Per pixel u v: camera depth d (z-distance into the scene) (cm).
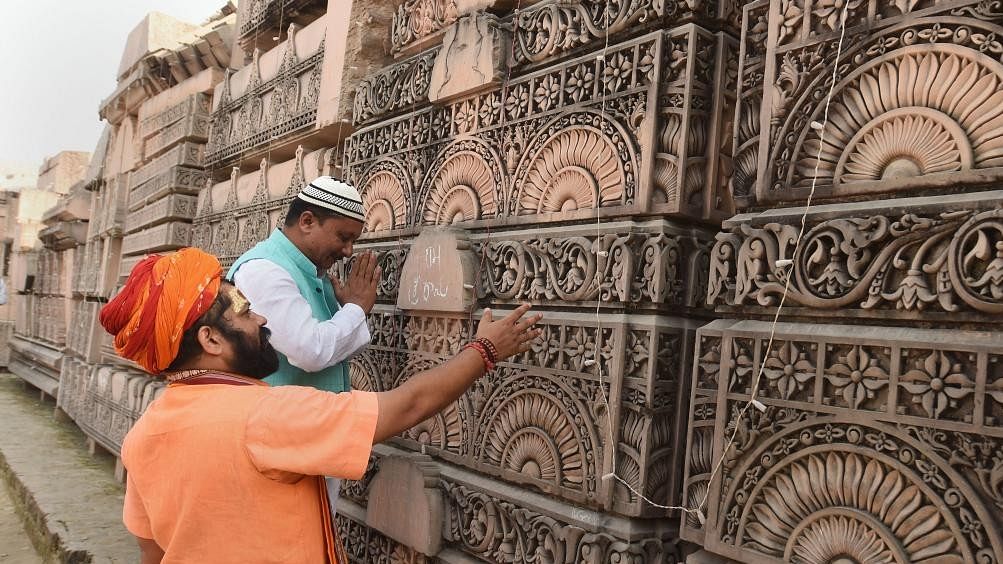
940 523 115
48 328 1013
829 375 131
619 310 179
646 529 173
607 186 187
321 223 194
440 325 238
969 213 115
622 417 174
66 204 857
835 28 138
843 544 127
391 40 314
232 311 117
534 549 193
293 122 371
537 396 198
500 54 225
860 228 128
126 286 112
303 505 113
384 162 288
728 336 148
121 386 544
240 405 110
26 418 823
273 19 432
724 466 147
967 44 120
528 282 205
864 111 133
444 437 233
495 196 225
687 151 172
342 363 206
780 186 145
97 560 360
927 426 117
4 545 435
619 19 188
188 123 523
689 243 177
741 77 159
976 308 113
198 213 504
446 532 221
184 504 107
